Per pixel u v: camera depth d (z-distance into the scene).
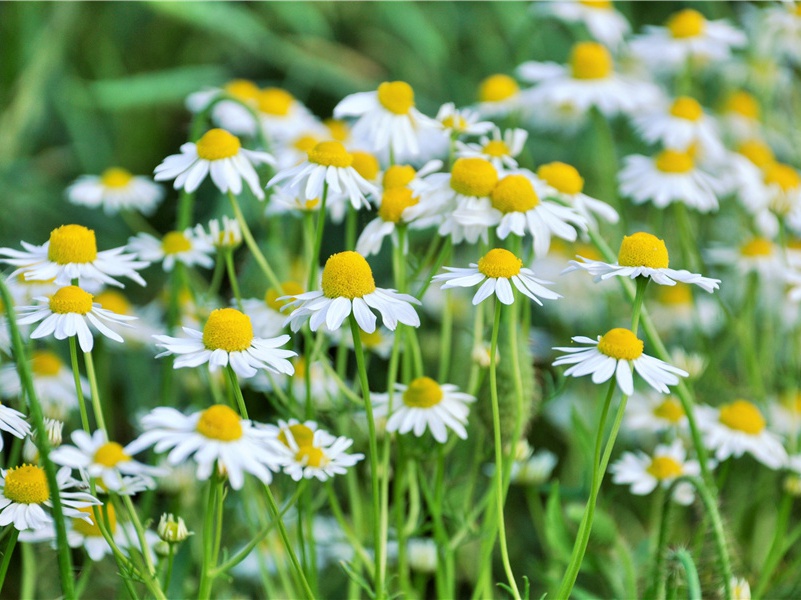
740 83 1.22
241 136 0.96
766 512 0.87
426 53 1.30
